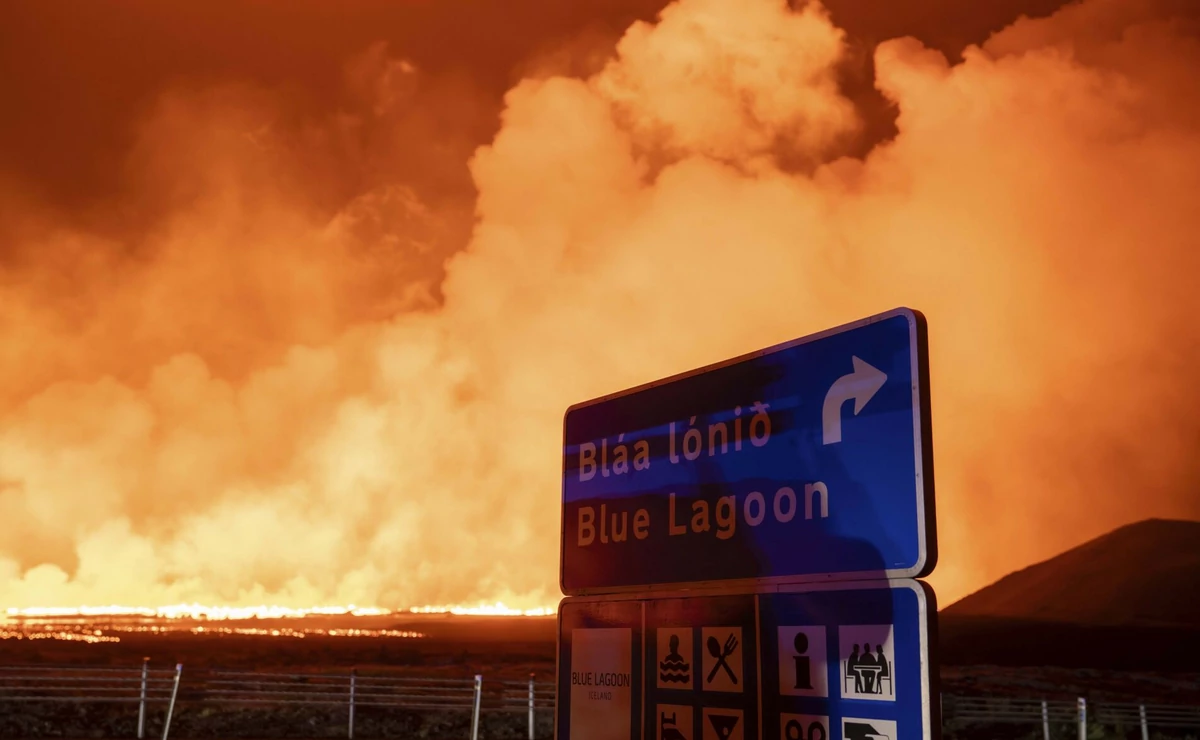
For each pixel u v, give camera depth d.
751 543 4.46
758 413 4.54
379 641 126.06
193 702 31.28
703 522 4.80
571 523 5.86
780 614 4.23
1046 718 29.95
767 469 4.44
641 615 5.16
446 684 39.88
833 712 3.86
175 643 97.75
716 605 4.62
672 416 5.14
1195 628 120.50
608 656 5.38
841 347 4.09
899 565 3.65
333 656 75.25
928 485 3.60
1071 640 114.38
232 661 66.12
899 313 3.80
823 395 4.15
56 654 72.12
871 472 3.85
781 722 4.12
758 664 4.30
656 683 4.96
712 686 4.57
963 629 135.50
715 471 4.77
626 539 5.37
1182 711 36.59
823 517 4.06
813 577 4.06
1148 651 108.12
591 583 5.60
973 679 65.06
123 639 117.06
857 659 3.78
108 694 32.62
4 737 24.48
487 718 31.00
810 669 4.01
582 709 5.53
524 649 107.12
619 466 5.51
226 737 26.03
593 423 5.80
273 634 150.50
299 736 26.62
